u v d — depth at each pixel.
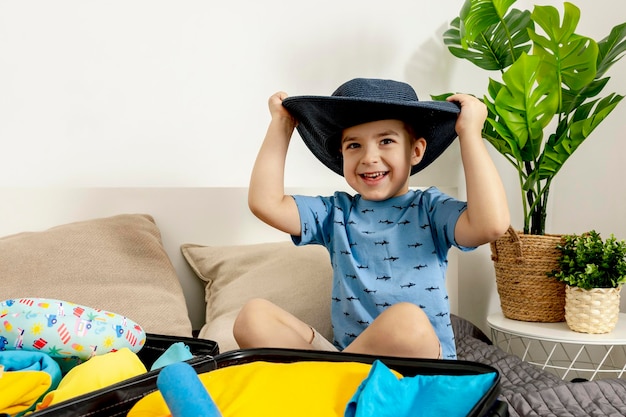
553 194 2.09
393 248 1.10
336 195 1.22
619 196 1.80
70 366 0.89
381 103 0.99
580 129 1.56
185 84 1.65
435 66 1.93
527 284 1.65
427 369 0.76
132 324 0.95
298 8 1.76
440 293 1.08
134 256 1.38
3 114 1.51
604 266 1.49
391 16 1.86
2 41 1.50
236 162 1.70
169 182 1.64
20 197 1.47
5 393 0.70
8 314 0.85
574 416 1.01
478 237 1.00
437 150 1.21
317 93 1.78
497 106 1.58
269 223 1.13
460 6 1.97
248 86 1.71
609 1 1.85
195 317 1.58
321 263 1.43
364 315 1.08
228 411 0.62
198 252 1.56
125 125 1.60
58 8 1.54
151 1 1.62
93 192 1.53
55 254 1.29
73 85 1.56
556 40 1.56
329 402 0.66
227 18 1.68
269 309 1.02
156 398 0.65
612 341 1.43
